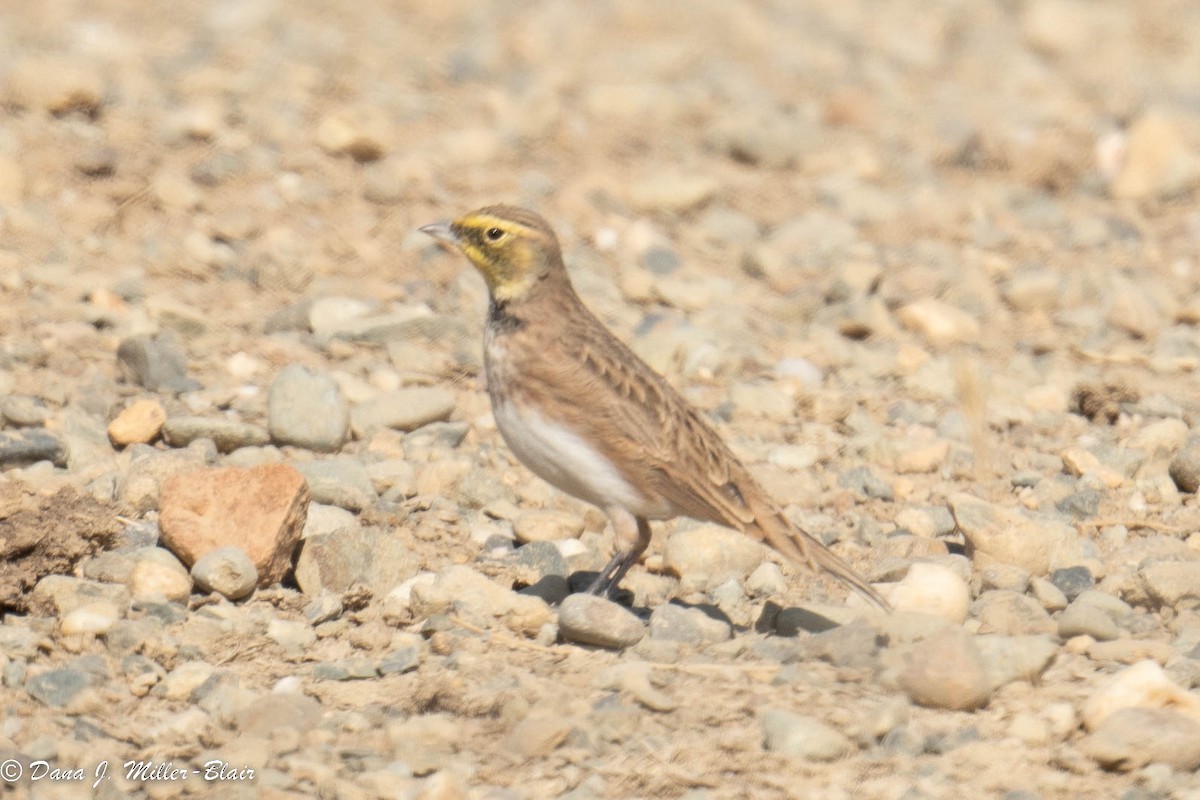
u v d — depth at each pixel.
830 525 14.09
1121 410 16.88
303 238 20.17
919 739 10.29
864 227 22.98
